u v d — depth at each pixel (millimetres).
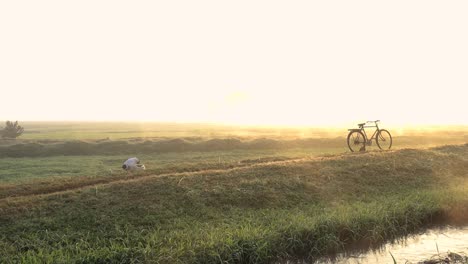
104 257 12430
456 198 19094
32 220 15234
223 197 18172
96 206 16438
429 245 15242
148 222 15797
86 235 14625
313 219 15852
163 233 14734
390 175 22719
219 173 20375
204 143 48281
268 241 13828
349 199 19781
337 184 20922
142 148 47156
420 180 22812
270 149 46656
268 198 18641
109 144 48625
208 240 13711
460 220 18016
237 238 13867
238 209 17547
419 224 17297
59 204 16375
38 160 40500
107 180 20078
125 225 15336
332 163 23141
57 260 12141
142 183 18484
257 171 21047
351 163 23438
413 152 26375
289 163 22469
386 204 18484
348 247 15102
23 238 14164
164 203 17219
